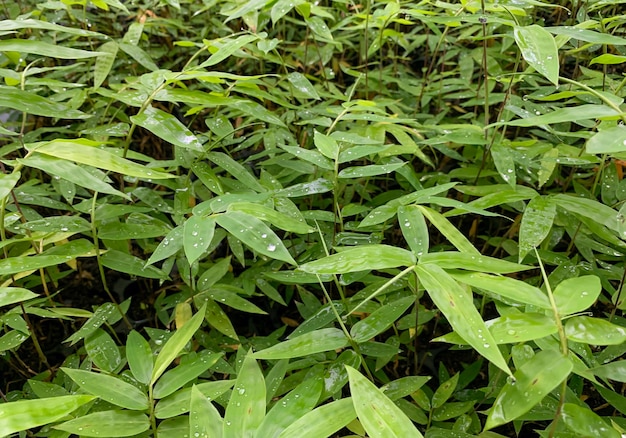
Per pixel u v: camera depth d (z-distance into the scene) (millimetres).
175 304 806
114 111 1080
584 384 775
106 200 864
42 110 650
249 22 969
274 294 814
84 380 562
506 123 580
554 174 908
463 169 880
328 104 1013
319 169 869
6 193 548
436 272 512
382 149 714
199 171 767
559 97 648
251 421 503
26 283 846
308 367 698
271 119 763
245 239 550
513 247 859
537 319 476
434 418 656
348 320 728
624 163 877
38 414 474
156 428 560
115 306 746
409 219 613
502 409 460
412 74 1271
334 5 1336
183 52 1315
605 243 842
